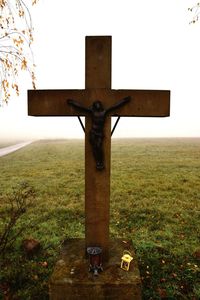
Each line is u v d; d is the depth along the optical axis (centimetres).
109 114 412
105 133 413
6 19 514
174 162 1866
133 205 889
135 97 409
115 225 723
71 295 372
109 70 409
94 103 400
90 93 414
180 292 437
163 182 1227
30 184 1221
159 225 721
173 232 673
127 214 806
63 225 718
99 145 394
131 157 2184
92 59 408
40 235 650
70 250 461
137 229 700
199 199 959
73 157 2333
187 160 1961
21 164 1970
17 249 570
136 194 1030
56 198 983
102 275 385
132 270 399
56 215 792
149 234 662
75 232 668
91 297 371
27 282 462
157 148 3011
